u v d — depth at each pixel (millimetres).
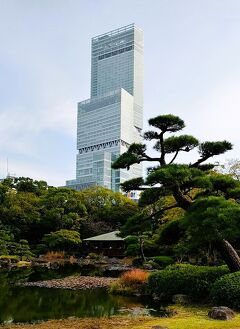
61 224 46875
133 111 151250
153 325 9180
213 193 13430
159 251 31859
